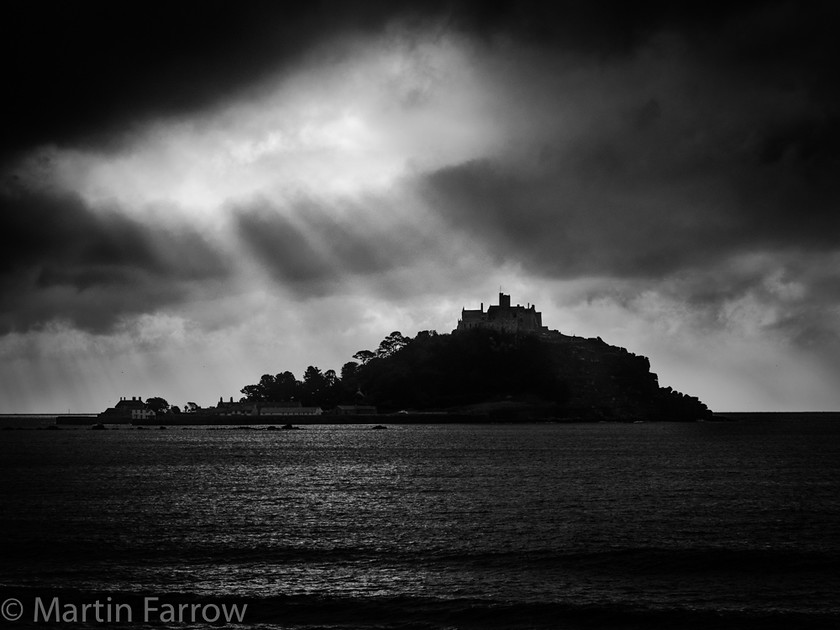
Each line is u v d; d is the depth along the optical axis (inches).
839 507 3932.1
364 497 4362.7
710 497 4306.1
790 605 2260.1
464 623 2118.6
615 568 2664.9
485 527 3373.5
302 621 2134.6
